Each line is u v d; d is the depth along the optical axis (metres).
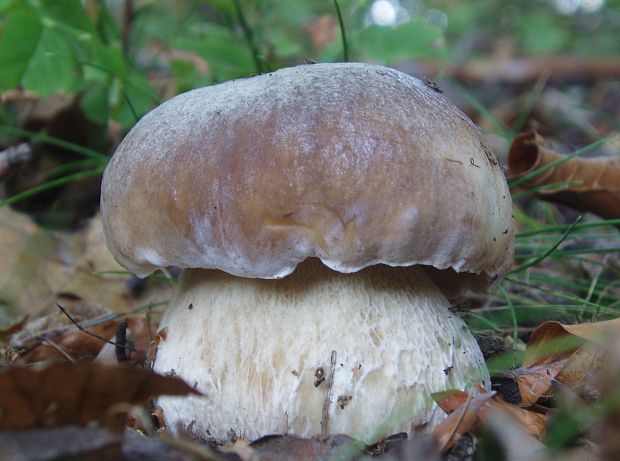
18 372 0.11
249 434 0.15
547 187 0.26
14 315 0.27
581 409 0.14
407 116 0.14
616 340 0.15
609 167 0.25
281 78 0.16
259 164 0.14
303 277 0.15
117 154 0.16
